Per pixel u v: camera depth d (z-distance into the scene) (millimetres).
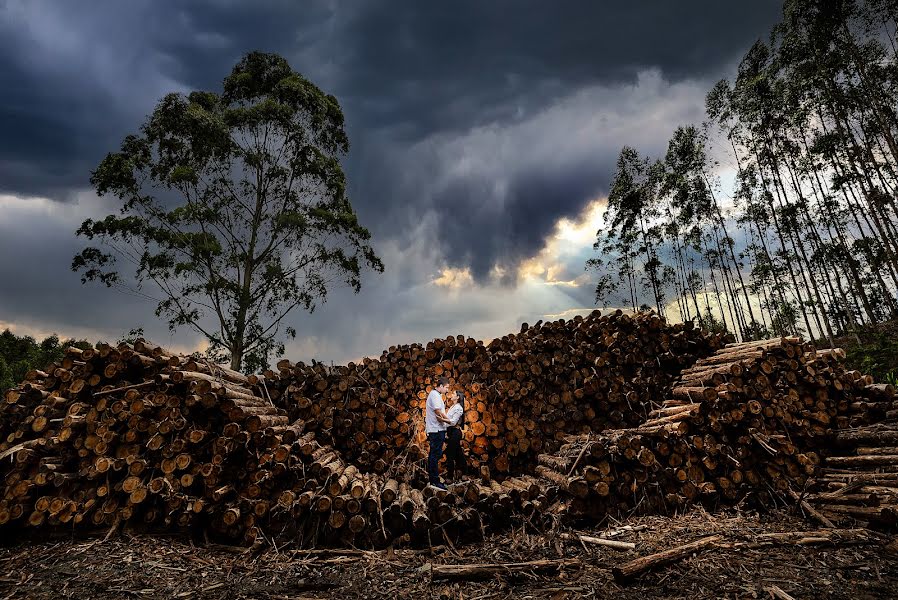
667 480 5145
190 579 3656
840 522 4293
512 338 8406
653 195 26469
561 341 8070
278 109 18188
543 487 5258
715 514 4930
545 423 7328
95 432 4773
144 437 4828
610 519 4793
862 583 3062
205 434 4766
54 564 3820
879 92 18719
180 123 17516
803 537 3932
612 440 5422
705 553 3729
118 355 5133
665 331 8062
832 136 19391
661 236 26234
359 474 6004
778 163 21938
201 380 5094
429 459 6059
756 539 3977
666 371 7871
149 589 3428
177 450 4684
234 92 19594
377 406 7547
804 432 5488
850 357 14531
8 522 4402
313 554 4273
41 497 4449
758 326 28047
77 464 4852
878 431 5168
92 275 17016
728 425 5492
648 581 3305
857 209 20500
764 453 5332
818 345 21859
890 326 19672
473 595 3297
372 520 4555
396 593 3383
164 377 5062
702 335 8156
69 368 5414
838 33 18094
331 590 3471
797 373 5965
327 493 4734
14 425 5137
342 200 20094
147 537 4441
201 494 4727
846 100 18844
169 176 17609
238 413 4988
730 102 23219
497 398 7562
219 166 18469
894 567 3299
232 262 18062
